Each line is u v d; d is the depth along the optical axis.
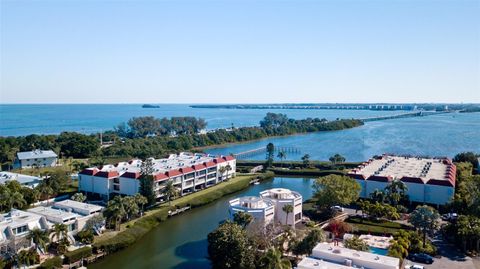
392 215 121.44
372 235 110.69
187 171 162.25
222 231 89.00
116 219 117.12
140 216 130.25
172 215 137.75
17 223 98.44
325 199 126.38
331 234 110.62
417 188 141.75
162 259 101.06
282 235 95.62
